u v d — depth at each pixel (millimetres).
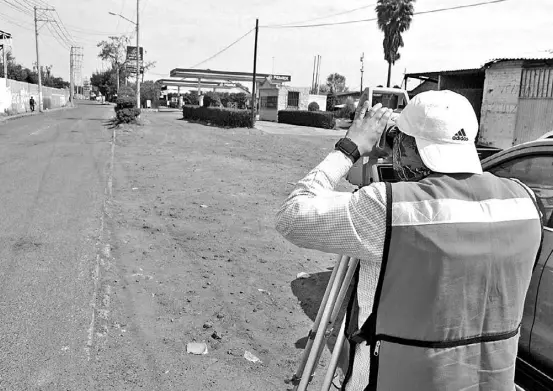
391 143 1880
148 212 8289
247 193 10289
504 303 1546
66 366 3492
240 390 3336
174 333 4078
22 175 11430
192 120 37844
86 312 4352
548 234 2922
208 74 52500
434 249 1453
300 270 5738
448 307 1477
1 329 3992
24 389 3207
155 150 17516
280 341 4035
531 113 17438
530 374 2936
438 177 1578
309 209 1578
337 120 45125
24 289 4824
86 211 8148
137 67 36844
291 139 24703
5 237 6543
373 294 1638
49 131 24250
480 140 19703
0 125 28172
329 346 3729
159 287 5035
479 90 21016
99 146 18062
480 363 1541
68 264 5574
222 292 4980
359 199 1541
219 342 3967
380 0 34344
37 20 47656
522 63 17469
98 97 114188
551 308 2805
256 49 32062
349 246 1538
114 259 5820
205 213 8352
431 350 1494
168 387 3322
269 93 44625
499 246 1500
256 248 6516
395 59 34594
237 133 27234
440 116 1581
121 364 3566
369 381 1638
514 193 1612
